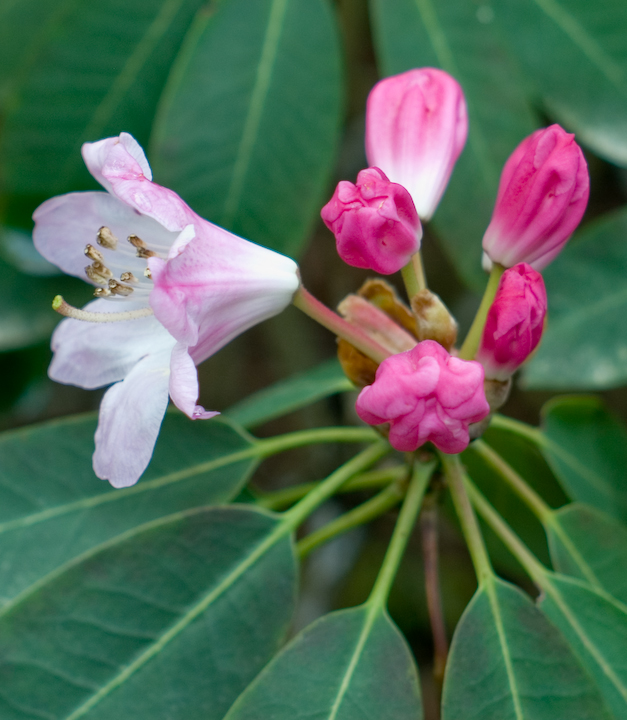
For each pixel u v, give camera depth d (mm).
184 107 411
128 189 329
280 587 359
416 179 360
